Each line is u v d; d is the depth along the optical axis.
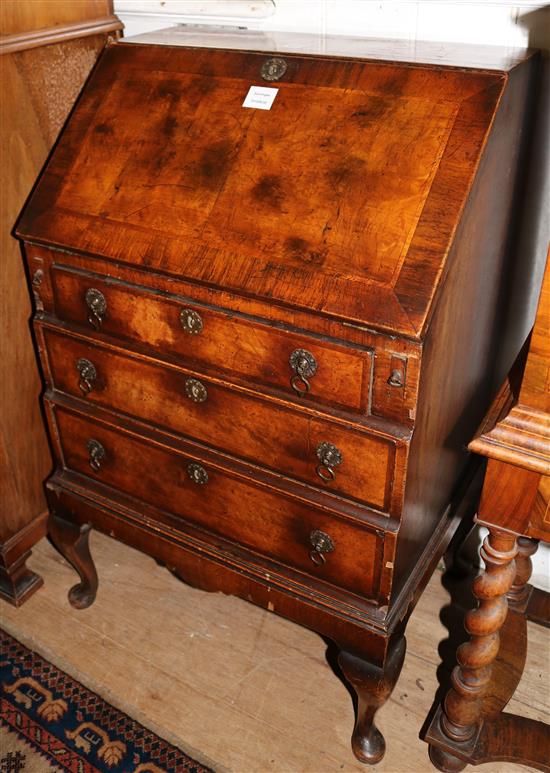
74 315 1.44
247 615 1.85
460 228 1.09
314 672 1.70
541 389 1.06
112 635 1.79
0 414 1.73
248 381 1.26
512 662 1.55
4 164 1.54
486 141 1.09
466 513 1.76
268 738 1.56
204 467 1.40
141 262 1.26
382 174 1.13
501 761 1.46
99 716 1.61
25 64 1.52
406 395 1.10
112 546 2.05
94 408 1.53
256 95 1.26
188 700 1.64
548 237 1.57
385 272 1.09
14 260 1.64
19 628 1.81
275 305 1.15
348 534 1.27
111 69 1.43
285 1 1.63
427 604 1.86
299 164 1.19
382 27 1.56
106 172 1.36
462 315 1.25
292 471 1.29
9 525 1.83
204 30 1.66
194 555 1.50
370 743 1.49
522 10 1.41
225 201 1.23
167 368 1.35
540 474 1.09
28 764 1.52
